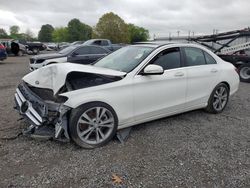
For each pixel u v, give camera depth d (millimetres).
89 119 3633
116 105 3822
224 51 12031
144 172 3143
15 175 3012
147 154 3592
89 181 2938
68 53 11344
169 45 4629
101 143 3760
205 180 3004
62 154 3520
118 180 2963
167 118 5105
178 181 2973
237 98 7176
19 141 3873
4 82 9297
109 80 3865
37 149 3637
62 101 3566
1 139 3918
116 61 4633
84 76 3914
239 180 3014
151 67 4035
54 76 3805
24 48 31375
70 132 3545
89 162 3336
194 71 4812
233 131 4531
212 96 5262
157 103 4305
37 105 3773
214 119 5152
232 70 5613
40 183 2877
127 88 3904
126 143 3918
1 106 5727
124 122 3998
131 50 4797
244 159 3512
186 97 4746
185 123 4863
